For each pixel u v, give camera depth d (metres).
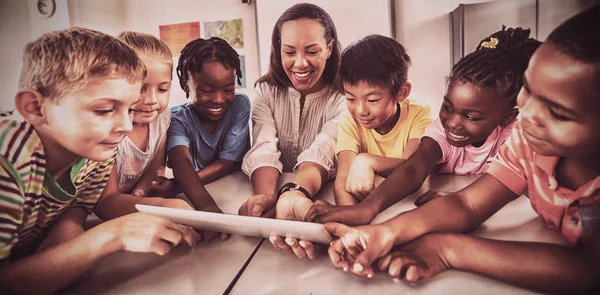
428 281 0.75
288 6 0.85
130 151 1.00
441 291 0.72
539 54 0.68
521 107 0.72
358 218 0.85
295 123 0.93
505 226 0.79
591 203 0.69
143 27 0.94
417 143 0.83
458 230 0.79
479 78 0.74
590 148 0.67
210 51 0.92
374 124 0.85
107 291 0.81
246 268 0.85
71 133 0.85
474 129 0.77
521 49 0.70
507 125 0.75
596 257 0.68
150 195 1.02
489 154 0.78
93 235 0.85
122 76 0.86
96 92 0.84
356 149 0.88
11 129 0.82
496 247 0.73
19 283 0.79
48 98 0.84
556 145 0.69
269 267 0.85
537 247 0.71
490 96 0.74
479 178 0.80
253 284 0.80
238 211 0.92
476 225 0.80
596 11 0.63
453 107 0.77
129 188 1.04
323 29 0.83
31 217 0.84
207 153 1.02
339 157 0.89
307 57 0.86
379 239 0.79
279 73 0.90
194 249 0.93
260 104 0.95
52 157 0.86
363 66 0.81
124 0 0.95
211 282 0.81
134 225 0.87
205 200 0.96
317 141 0.91
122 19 0.96
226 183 1.01
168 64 0.95
